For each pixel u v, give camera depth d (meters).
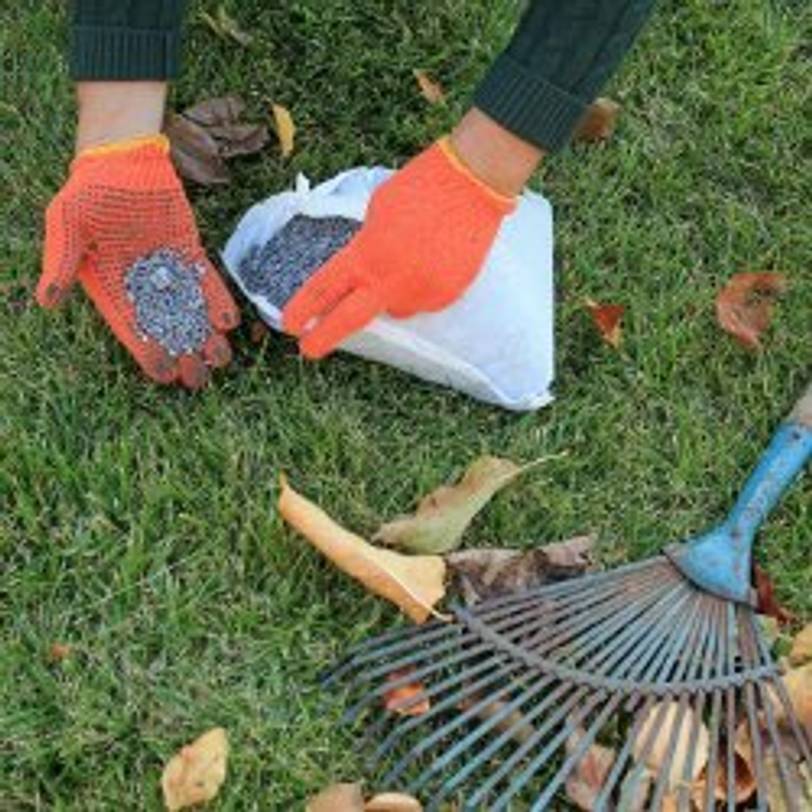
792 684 2.06
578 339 2.36
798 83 2.64
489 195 1.99
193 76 2.50
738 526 2.17
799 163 2.57
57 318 2.26
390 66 2.56
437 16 2.61
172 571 2.09
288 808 1.95
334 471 2.19
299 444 2.21
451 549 2.12
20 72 2.48
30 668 2.00
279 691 2.01
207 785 1.90
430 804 1.94
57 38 2.51
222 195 2.41
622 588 2.12
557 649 2.05
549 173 2.48
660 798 1.96
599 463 2.25
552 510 2.20
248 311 2.30
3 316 2.26
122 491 2.13
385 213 2.00
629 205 2.49
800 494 2.25
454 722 1.98
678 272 2.43
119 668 2.02
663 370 2.33
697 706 2.02
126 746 1.96
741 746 2.02
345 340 2.13
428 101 2.54
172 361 2.17
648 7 1.85
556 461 2.23
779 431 2.25
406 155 2.51
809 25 2.70
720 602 2.12
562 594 2.10
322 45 2.56
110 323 2.16
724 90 2.60
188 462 2.17
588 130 2.52
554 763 2.01
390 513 2.17
